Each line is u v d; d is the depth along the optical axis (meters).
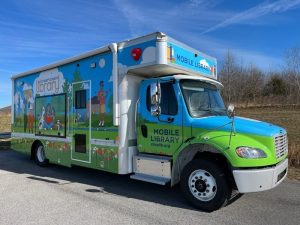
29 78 10.38
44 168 9.66
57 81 8.95
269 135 5.37
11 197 6.47
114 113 6.87
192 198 5.71
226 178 5.46
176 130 6.10
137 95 7.05
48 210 5.66
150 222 5.07
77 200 6.26
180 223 5.03
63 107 8.66
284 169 5.76
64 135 8.62
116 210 5.65
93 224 5.00
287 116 26.23
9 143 15.95
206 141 5.54
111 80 7.08
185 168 5.80
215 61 7.98
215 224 4.98
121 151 6.80
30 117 10.32
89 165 7.72
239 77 48.31
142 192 6.85
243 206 5.83
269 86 54.12
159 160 6.30
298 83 45.75
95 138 7.50
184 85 6.23
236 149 5.24
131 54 6.65
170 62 6.28
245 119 6.38
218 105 6.89
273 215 5.37
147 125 6.60
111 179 8.10
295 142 11.55
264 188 5.18
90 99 7.68
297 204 5.94
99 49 7.29
